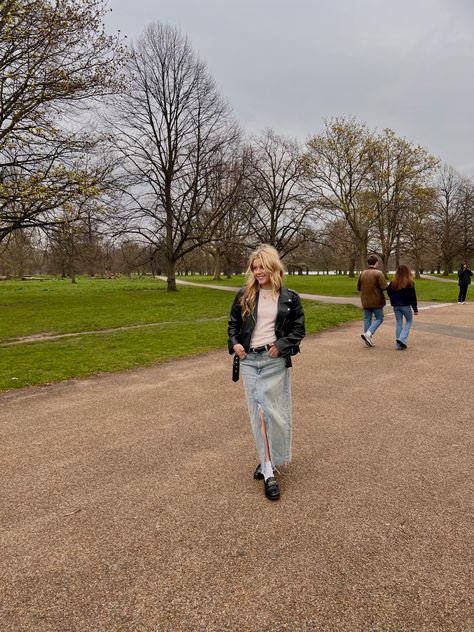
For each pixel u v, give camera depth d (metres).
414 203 34.22
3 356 8.81
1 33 14.99
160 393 5.94
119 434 4.41
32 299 25.86
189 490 3.22
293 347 3.18
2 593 2.18
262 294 3.26
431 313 14.98
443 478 3.32
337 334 10.73
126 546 2.55
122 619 2.00
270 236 34.50
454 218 56.56
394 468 3.50
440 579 2.21
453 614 1.99
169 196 29.23
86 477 3.47
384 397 5.42
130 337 11.00
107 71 17.36
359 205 32.50
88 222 18.64
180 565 2.37
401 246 42.22
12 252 32.22
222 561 2.40
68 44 16.31
